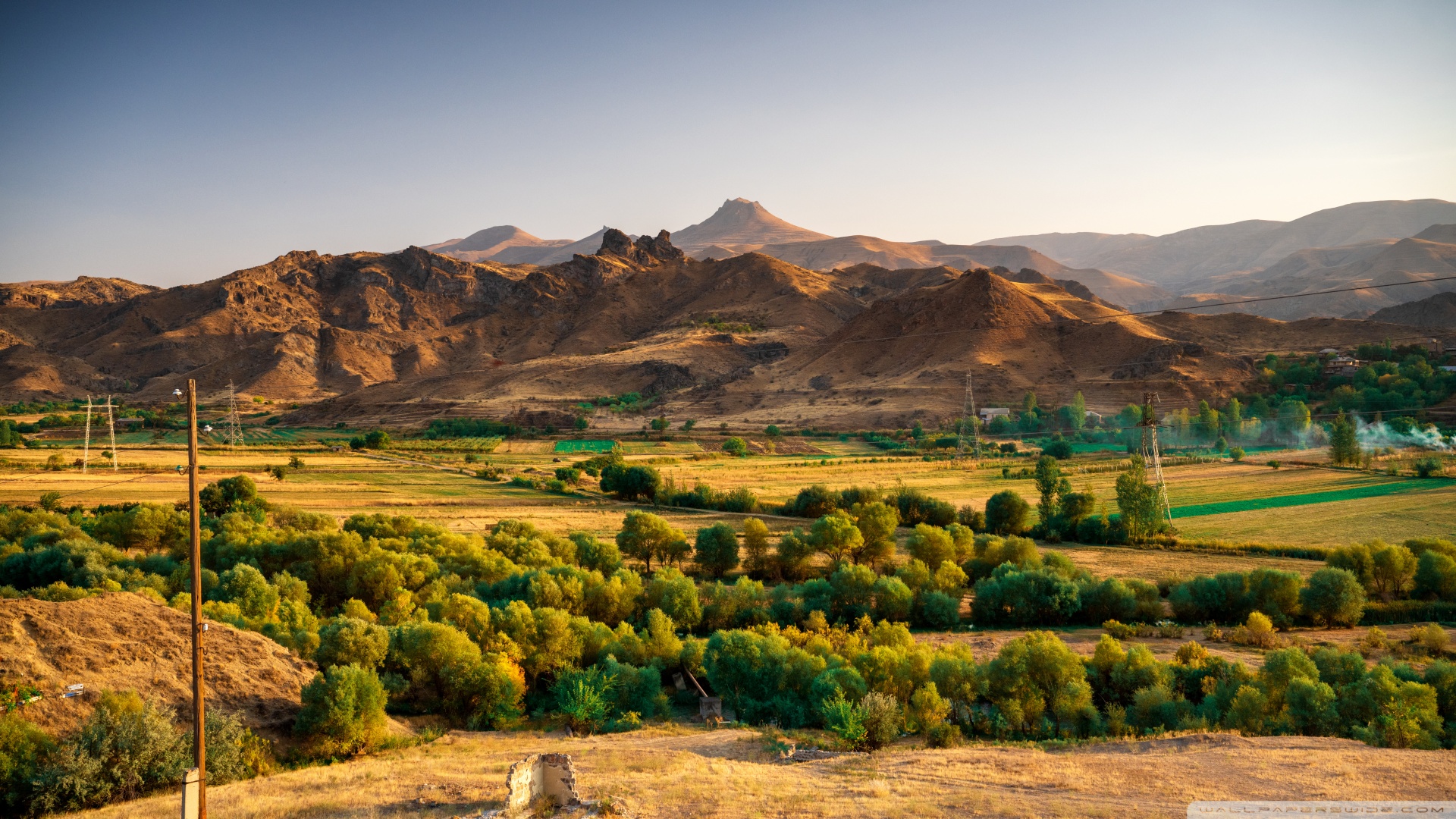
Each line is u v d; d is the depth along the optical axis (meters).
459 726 46.19
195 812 22.58
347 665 45.03
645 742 41.53
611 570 86.94
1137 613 75.25
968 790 30.48
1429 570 76.81
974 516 114.31
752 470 170.38
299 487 134.00
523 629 55.06
